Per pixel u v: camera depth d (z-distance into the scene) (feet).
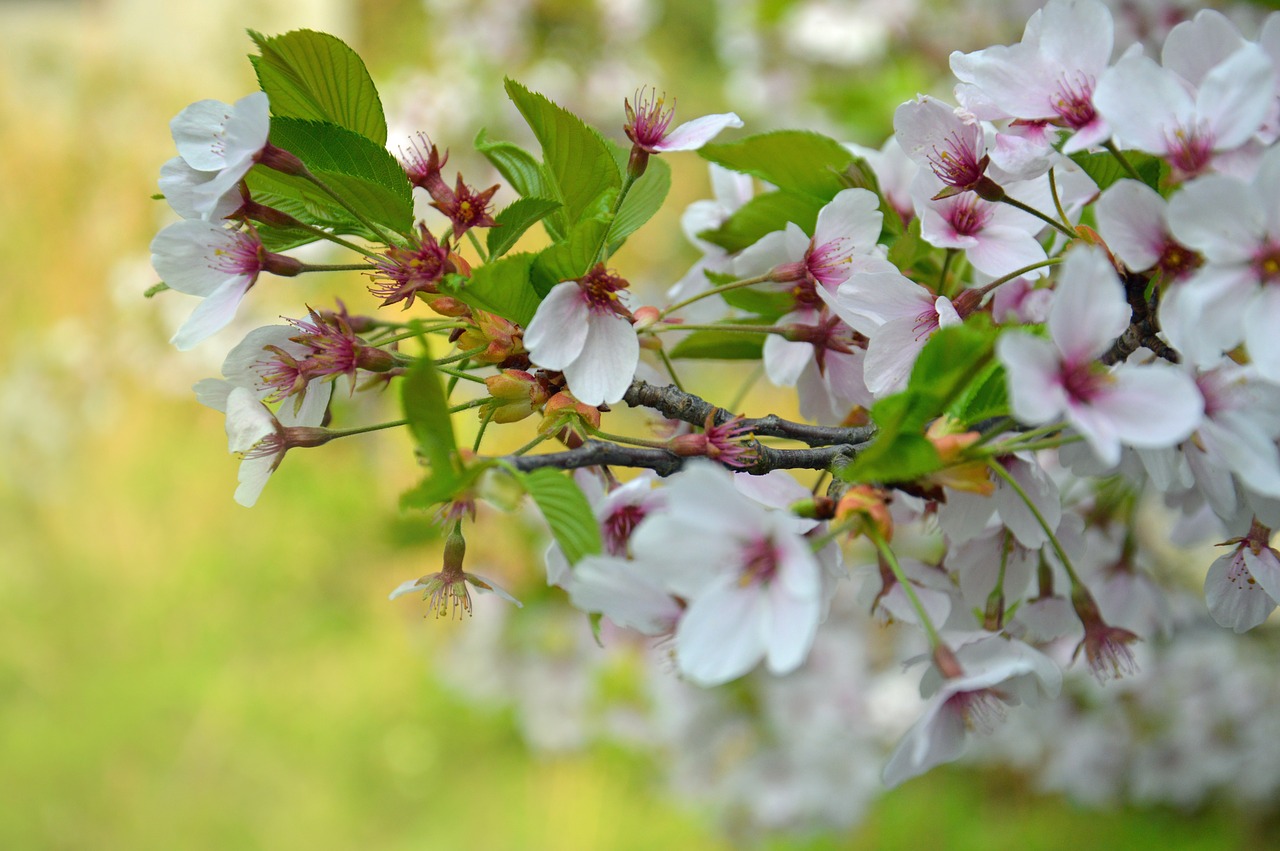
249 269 2.08
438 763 6.61
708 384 7.48
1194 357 1.92
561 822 6.02
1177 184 1.95
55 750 6.73
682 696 4.25
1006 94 2.04
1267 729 4.85
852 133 4.58
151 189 8.59
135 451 8.23
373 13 8.59
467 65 5.96
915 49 5.43
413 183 2.11
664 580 1.89
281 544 7.99
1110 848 5.71
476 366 2.08
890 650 4.72
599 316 2.06
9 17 11.28
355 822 6.27
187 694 7.10
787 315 2.24
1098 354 1.90
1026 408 1.86
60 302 8.36
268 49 2.06
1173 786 5.05
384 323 2.11
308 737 6.81
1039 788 5.60
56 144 8.54
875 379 2.11
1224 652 4.74
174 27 8.87
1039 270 2.18
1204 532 2.34
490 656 5.47
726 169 2.26
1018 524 2.12
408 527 4.61
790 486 2.06
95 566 7.97
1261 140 1.93
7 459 8.18
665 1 12.48
